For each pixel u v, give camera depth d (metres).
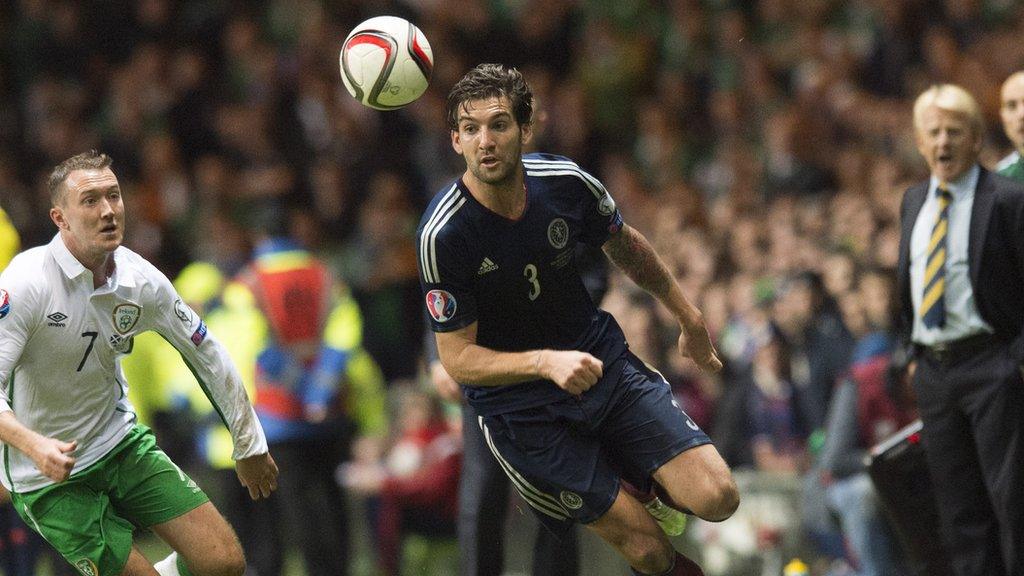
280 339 31.86
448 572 35.38
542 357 18.05
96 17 53.53
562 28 50.88
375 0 52.59
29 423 19.98
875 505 27.94
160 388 34.59
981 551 22.55
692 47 50.47
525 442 19.47
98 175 19.34
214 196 44.94
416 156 48.22
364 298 43.44
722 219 41.50
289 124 49.38
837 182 43.31
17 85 53.56
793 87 47.72
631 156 49.75
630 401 19.36
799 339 32.69
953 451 22.59
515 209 18.62
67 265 19.45
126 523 20.58
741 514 31.14
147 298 19.98
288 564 39.25
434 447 35.12
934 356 22.72
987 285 22.08
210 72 52.47
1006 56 44.19
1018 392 22.06
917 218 23.06
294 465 31.83
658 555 18.95
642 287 20.19
